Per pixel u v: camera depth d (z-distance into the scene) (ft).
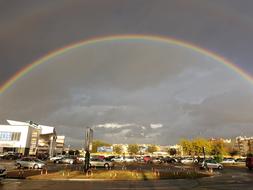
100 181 95.71
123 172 125.49
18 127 334.65
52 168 155.74
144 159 303.89
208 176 123.24
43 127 411.75
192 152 475.72
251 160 186.39
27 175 108.68
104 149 506.07
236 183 91.15
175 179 106.11
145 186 80.28
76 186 77.77
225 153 500.74
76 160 222.69
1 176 87.25
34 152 359.87
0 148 327.06
